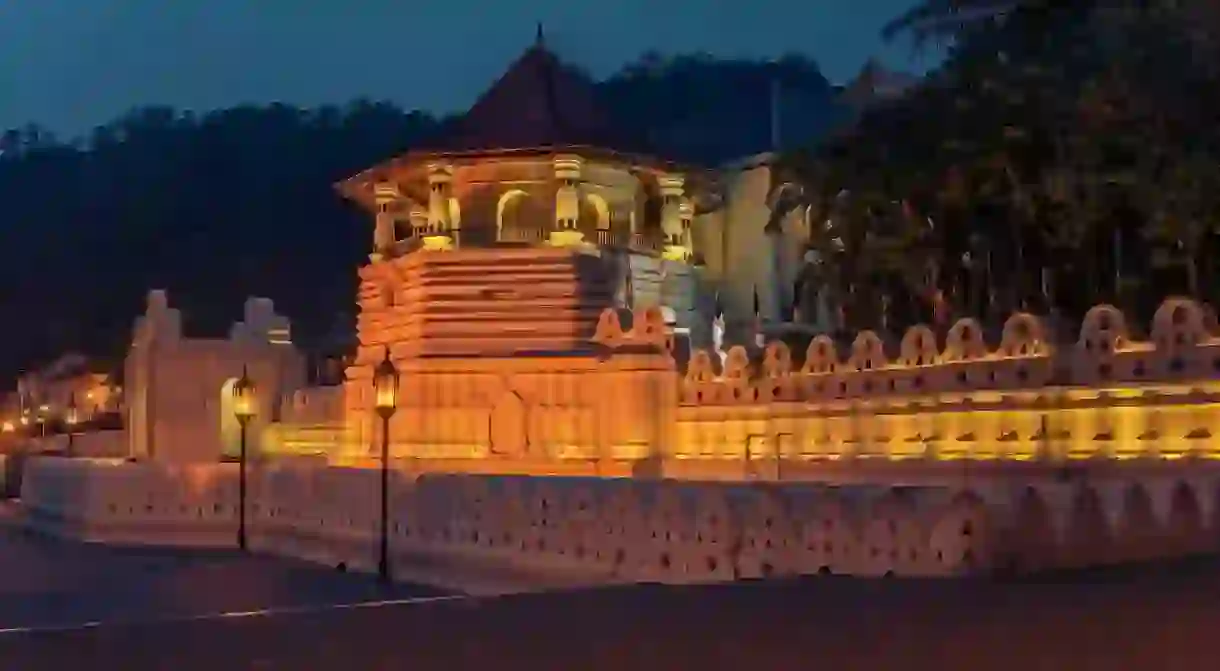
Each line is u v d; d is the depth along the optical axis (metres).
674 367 33.41
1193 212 28.97
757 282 47.12
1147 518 15.27
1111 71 29.53
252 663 9.31
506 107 43.88
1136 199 29.53
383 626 10.96
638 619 11.30
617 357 33.66
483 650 9.85
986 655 9.41
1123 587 12.66
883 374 27.20
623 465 32.69
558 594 13.14
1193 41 29.69
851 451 27.28
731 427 31.06
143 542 36.81
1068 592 12.40
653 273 41.31
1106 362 22.61
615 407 33.50
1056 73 30.73
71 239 139.88
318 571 29.94
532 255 38.72
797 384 29.44
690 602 12.38
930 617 11.12
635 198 43.25
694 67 117.38
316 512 32.47
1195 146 29.23
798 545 17.19
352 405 41.41
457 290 38.91
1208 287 31.52
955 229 33.84
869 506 15.95
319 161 147.88
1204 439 20.58
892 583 13.55
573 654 9.68
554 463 34.12
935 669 9.00
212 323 117.62
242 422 34.75
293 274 130.12
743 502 18.30
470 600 12.68
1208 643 9.70
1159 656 9.27
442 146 42.44
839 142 35.69
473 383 36.47
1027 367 24.11
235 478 36.47
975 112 31.81
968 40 35.47
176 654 9.61
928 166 32.94
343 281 129.25
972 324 25.53
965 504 14.56
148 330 52.81
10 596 26.69
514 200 41.94
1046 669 8.92
